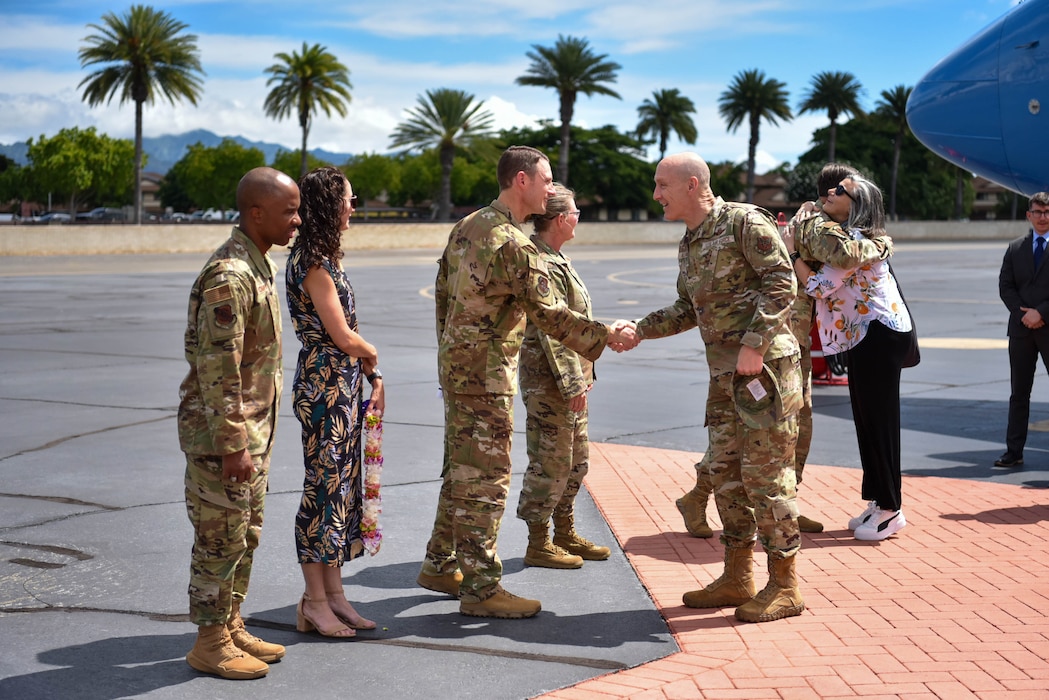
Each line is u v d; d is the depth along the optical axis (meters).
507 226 3.78
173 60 58.84
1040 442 7.62
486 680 3.36
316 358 3.72
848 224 4.82
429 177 121.75
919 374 11.26
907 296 22.78
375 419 3.82
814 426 8.27
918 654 3.55
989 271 33.09
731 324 3.95
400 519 5.40
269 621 3.94
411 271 31.06
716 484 4.08
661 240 68.31
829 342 4.98
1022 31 9.54
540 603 4.07
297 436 7.52
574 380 4.36
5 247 41.16
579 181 104.44
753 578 4.28
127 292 21.81
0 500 5.65
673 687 3.28
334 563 3.76
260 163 118.12
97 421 7.92
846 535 5.15
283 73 70.00
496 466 3.93
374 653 3.61
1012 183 10.09
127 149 112.06
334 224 3.67
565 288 4.50
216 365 3.15
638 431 7.97
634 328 4.38
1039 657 3.51
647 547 4.95
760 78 85.12
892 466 4.99
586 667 3.47
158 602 4.12
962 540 5.03
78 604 4.09
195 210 142.00
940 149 10.54
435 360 11.79
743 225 3.84
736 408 3.90
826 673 3.38
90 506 5.55
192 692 3.26
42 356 11.75
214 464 3.28
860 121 104.50
